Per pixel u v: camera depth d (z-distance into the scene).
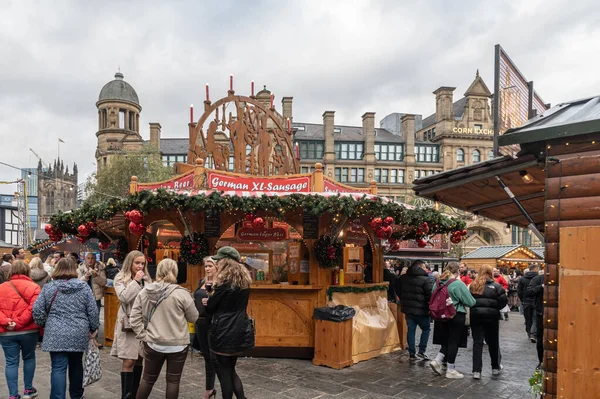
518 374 6.50
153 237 9.65
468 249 42.91
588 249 3.41
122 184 32.97
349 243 8.07
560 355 3.48
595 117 3.37
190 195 6.62
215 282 4.20
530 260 22.86
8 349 4.60
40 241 18.89
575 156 3.56
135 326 3.88
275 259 7.84
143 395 3.92
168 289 3.96
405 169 51.50
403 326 8.17
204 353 4.80
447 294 6.23
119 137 49.53
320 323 6.71
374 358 7.29
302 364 6.73
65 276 4.36
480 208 6.35
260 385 5.63
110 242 9.30
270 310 7.19
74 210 8.03
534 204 6.09
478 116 52.91
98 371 4.57
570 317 3.46
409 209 7.80
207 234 7.47
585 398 3.36
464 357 7.73
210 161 9.30
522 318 13.87
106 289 8.06
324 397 5.21
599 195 3.41
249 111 10.06
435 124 54.38
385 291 8.22
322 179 7.57
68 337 4.20
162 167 34.66
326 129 50.34
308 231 7.18
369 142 50.94
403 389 5.60
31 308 4.62
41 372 6.06
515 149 5.64
